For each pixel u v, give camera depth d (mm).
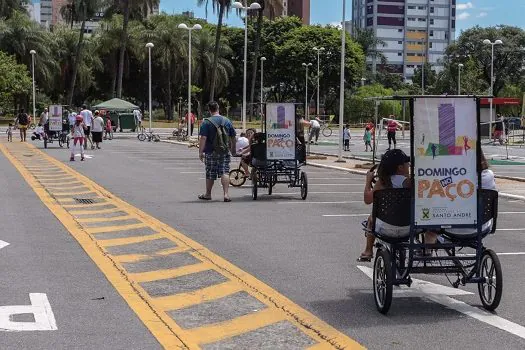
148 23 83438
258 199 17000
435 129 7309
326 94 100125
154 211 14727
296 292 8195
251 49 97750
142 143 44469
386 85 132625
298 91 99938
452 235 7492
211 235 11945
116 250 10531
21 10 82875
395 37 177250
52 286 8305
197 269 9328
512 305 7621
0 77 67625
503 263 9883
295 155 17219
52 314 7156
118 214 14180
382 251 7277
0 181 20219
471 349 6160
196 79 85688
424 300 7828
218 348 6176
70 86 80188
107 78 91500
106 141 46719
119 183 20250
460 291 8227
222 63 88062
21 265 9391
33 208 14844
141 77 90812
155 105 107562
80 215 13969
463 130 7336
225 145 16344
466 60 99812
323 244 11203
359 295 8062
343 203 16453
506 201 17312
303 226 13008
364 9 180125
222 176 16453
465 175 7359
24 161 27781
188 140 45938
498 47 100500
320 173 25094
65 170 24047
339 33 96438
